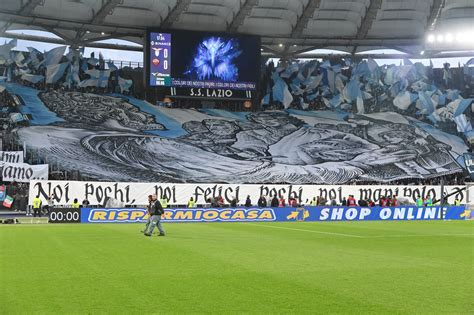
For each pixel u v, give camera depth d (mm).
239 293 10852
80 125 55406
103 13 56219
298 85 67000
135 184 42062
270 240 23188
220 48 59562
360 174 55312
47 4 55938
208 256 16984
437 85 67625
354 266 14812
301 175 53812
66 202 40344
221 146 56750
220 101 64438
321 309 9453
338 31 64812
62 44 66875
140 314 9070
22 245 20312
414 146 61062
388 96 67500
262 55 70250
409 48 69750
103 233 26781
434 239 24219
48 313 9117
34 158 48875
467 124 64875
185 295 10633
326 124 63562
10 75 59062
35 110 55844
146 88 57844
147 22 60031
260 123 62406
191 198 43594
